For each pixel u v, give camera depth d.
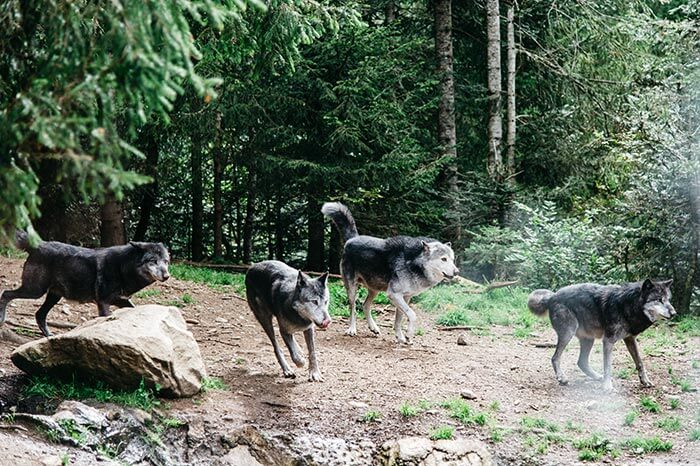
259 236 25.47
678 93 14.63
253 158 17.70
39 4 4.88
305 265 23.33
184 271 15.15
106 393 7.66
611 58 19.59
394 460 7.47
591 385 9.59
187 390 8.09
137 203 21.89
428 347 11.04
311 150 17.67
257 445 7.48
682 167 13.58
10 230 4.69
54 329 9.98
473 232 17.25
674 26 14.74
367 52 17.03
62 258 8.88
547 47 20.62
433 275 10.89
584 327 9.51
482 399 8.97
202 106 16.59
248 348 10.28
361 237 11.61
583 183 18.61
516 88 21.64
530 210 16.14
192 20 8.59
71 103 4.42
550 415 8.62
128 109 4.52
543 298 9.87
